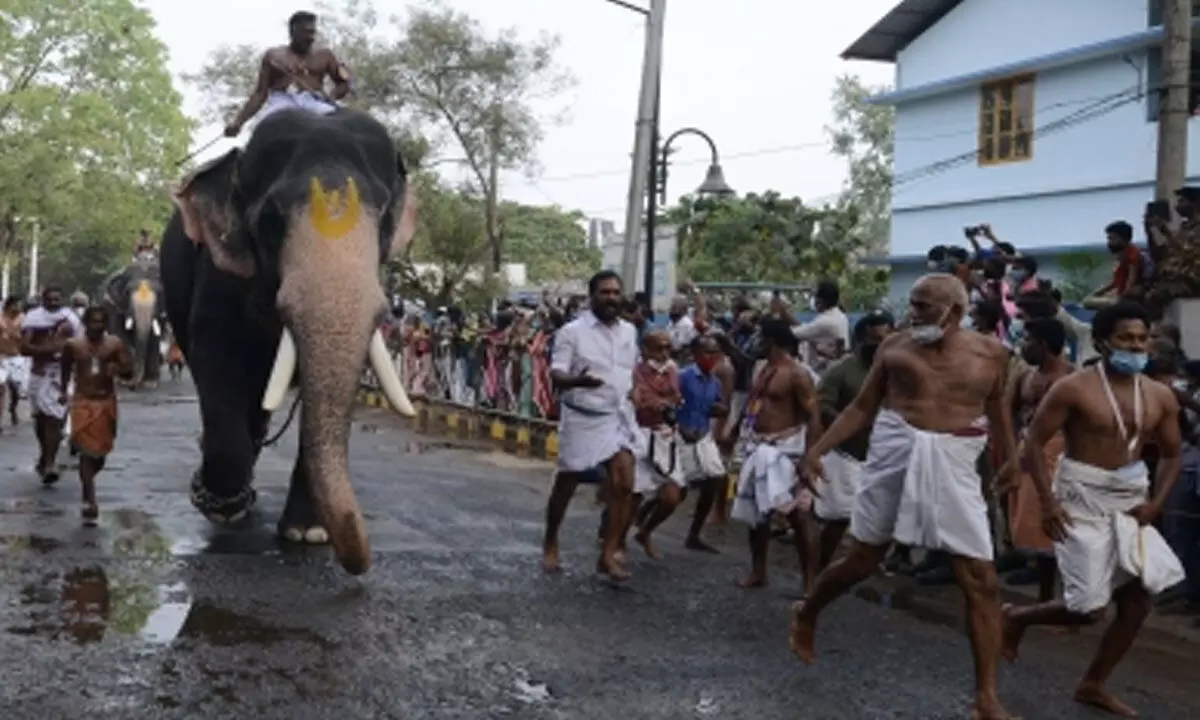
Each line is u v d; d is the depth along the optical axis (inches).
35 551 354.9
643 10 677.9
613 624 304.2
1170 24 523.5
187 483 501.7
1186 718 250.4
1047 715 247.3
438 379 879.7
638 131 681.6
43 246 2106.3
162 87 1760.6
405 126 1321.4
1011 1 1027.3
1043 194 995.3
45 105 1582.2
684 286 694.5
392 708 232.2
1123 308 248.8
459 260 1229.1
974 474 243.4
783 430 350.3
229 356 382.9
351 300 304.0
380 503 472.4
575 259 2317.9
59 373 481.1
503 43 1339.8
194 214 361.7
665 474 382.9
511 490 532.1
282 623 288.7
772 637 299.9
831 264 1154.0
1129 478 248.5
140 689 236.4
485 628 293.0
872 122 1717.5
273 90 396.8
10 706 223.1
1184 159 525.0
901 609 339.6
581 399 353.7
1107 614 343.0
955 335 248.4
